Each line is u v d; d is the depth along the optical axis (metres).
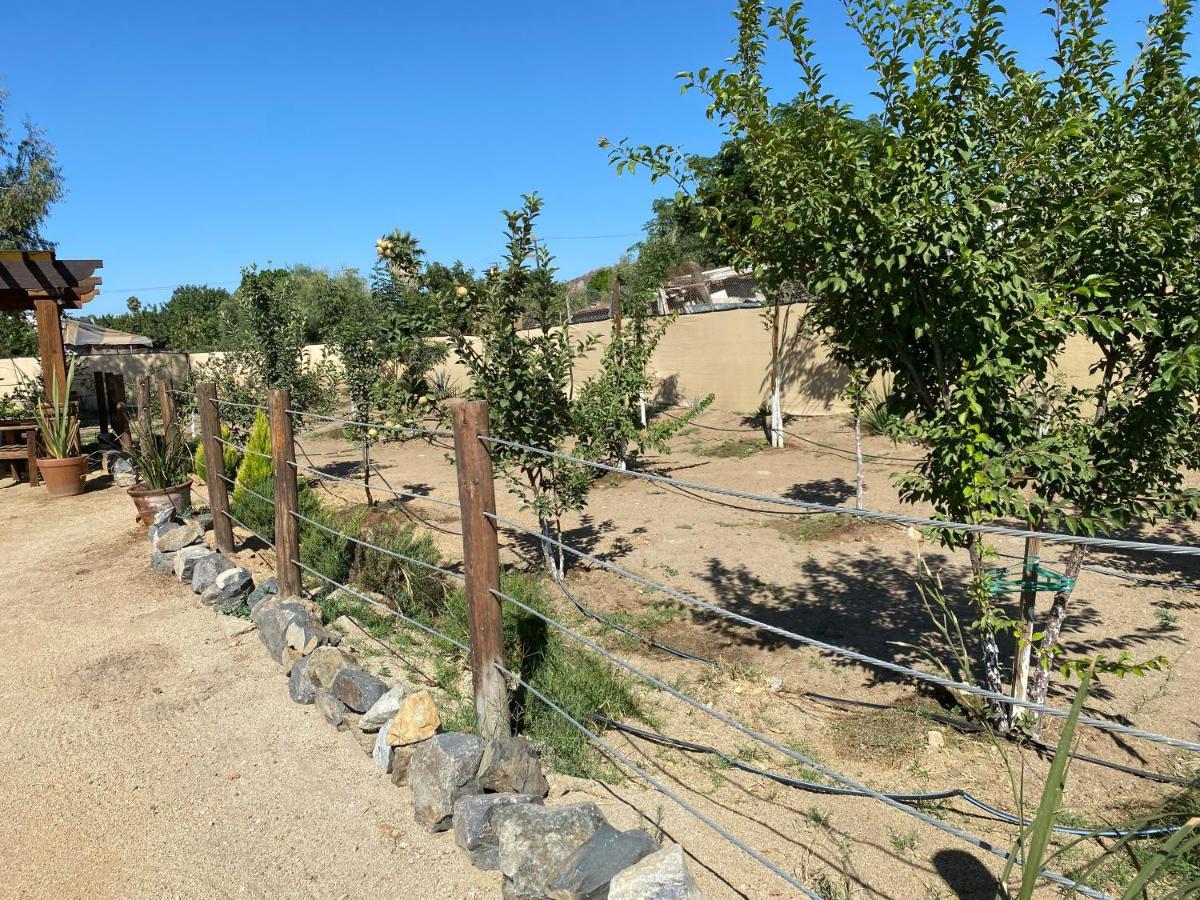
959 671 4.89
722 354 17.30
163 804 3.55
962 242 3.25
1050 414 4.38
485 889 2.96
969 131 3.71
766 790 3.72
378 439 8.63
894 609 5.97
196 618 5.77
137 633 5.56
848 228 3.58
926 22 3.58
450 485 11.60
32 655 5.25
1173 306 3.76
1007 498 3.46
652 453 13.70
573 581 7.03
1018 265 3.49
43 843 3.29
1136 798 3.52
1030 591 3.94
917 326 3.64
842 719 4.42
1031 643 3.85
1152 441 3.91
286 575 5.55
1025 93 3.49
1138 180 3.42
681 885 2.41
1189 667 4.73
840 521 8.39
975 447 3.57
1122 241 3.63
